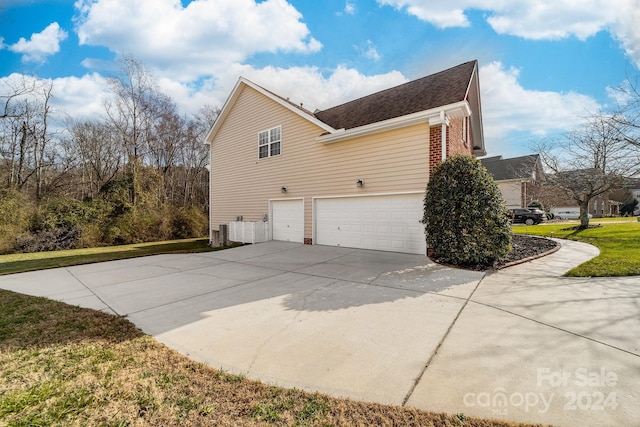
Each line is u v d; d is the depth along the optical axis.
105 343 3.46
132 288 6.14
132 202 18.64
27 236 13.83
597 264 6.69
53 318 4.36
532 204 26.30
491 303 4.47
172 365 2.94
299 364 2.89
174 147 25.22
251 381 2.63
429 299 4.76
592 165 14.93
